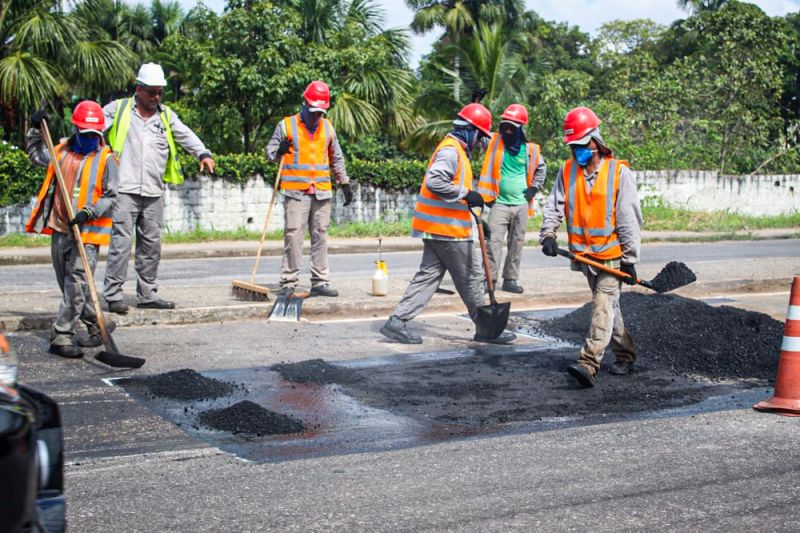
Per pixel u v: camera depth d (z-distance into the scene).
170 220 20.34
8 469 2.31
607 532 3.79
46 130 6.75
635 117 29.95
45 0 20.14
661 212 25.39
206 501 4.16
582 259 6.55
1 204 18.44
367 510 4.04
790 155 30.30
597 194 6.46
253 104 23.42
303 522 3.89
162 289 10.34
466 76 25.42
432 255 7.87
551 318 9.41
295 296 9.15
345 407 6.03
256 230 21.08
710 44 32.31
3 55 20.11
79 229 7.00
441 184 7.43
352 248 18.02
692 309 8.57
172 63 34.50
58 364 7.00
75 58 20.75
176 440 5.25
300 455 5.01
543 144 26.77
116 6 40.81
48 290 10.38
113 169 7.04
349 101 23.73
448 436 5.43
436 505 4.10
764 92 31.77
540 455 4.85
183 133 8.63
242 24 23.06
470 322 9.14
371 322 9.07
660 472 4.56
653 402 6.32
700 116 30.62
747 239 21.89
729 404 6.31
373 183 22.95
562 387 6.64
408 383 6.68
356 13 26.16
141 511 4.03
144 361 6.78
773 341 7.86
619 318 6.87
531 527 3.84
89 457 4.89
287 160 9.59
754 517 3.98
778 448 4.97
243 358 7.34
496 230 10.27
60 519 2.68
